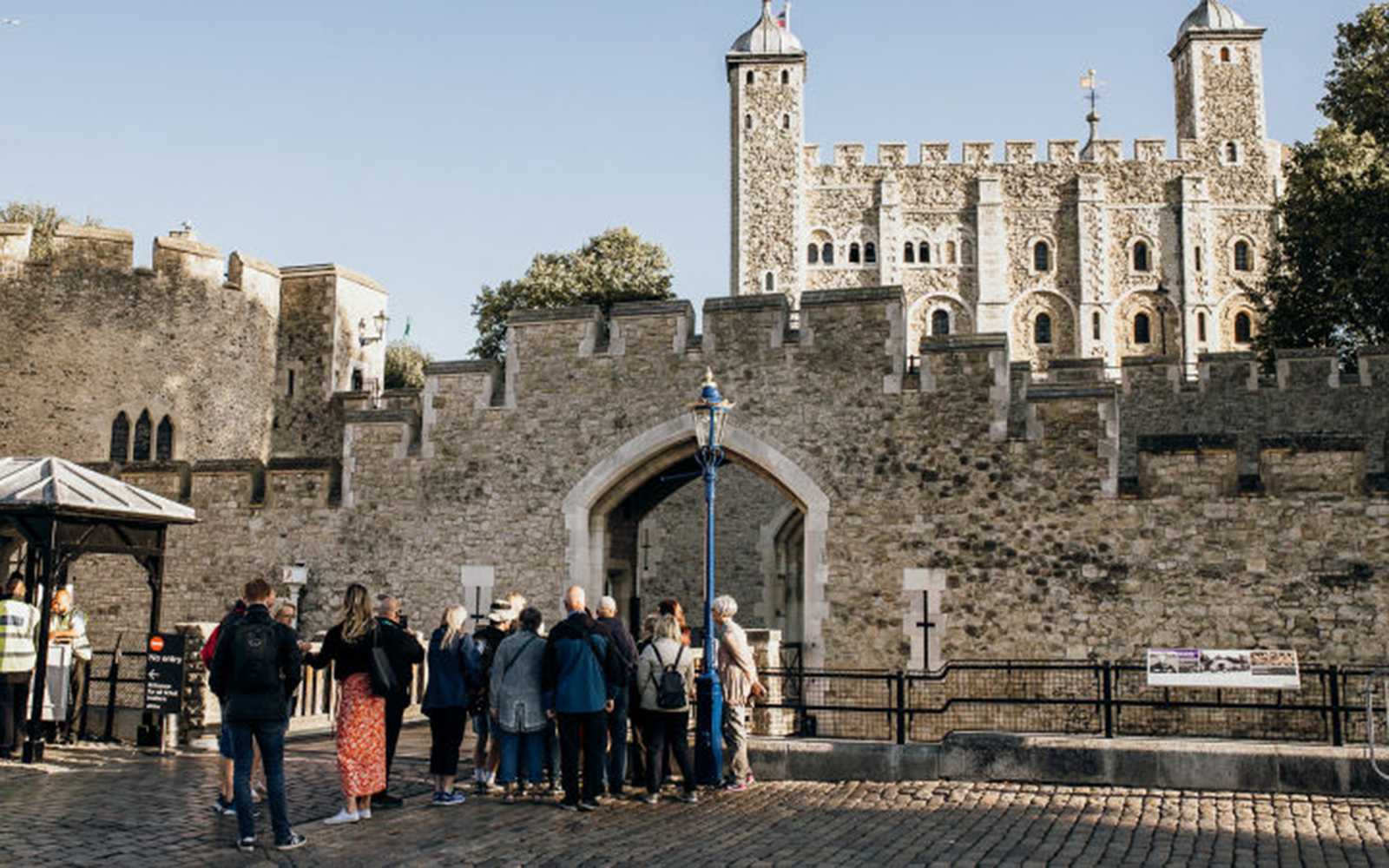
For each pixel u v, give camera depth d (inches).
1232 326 2534.5
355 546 714.8
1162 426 904.3
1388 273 1085.1
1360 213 1119.0
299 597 715.4
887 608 617.9
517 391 698.2
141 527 497.7
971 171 2603.3
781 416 648.4
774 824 355.3
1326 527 570.6
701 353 666.8
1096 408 606.2
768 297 658.8
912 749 423.2
